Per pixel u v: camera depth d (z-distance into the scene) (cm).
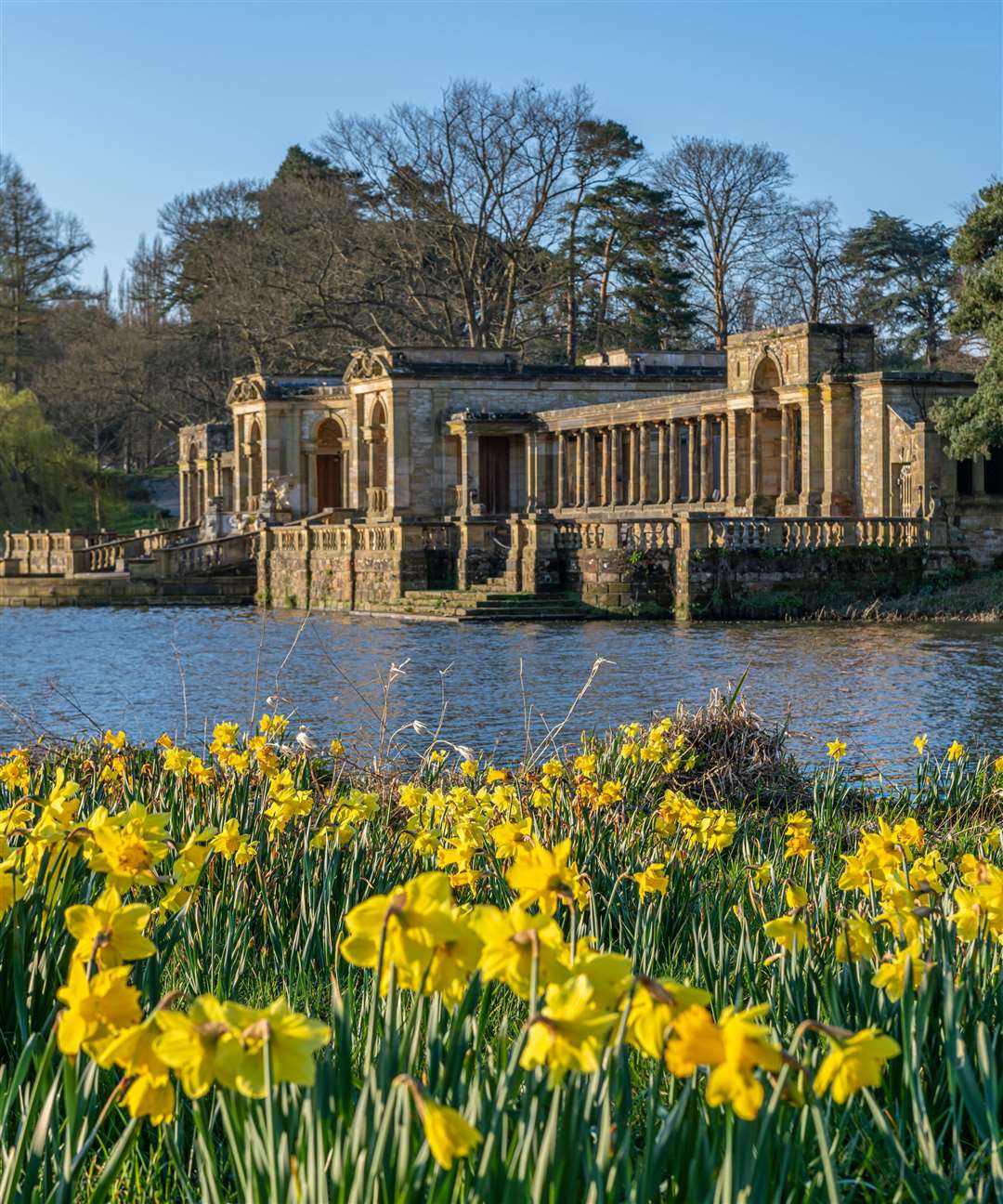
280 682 3186
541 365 8131
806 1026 421
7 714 2617
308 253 9856
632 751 1366
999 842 919
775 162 10394
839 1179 522
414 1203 447
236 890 913
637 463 7444
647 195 10031
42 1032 611
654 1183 444
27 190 12912
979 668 3222
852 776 1839
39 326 12862
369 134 9531
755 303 11212
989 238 5388
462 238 9756
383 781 1464
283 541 6919
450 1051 487
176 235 12200
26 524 9925
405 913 425
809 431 6078
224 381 11506
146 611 6450
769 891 942
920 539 5472
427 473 7994
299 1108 470
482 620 5356
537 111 9456
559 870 502
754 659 3550
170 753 1090
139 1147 605
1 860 674
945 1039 542
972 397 5300
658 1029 402
